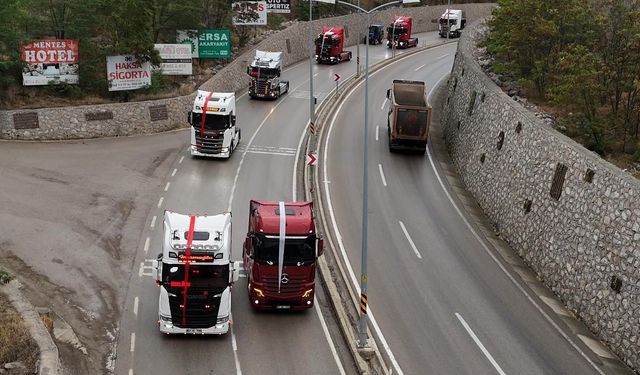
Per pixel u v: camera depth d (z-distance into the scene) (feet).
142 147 126.21
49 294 73.15
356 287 81.46
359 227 99.30
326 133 145.69
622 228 71.05
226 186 110.11
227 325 67.67
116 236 88.69
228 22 199.72
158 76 148.66
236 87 177.88
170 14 164.55
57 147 121.60
